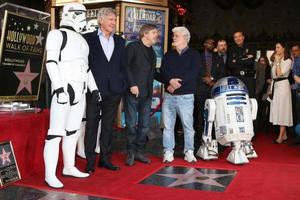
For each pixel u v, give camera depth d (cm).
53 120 371
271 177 410
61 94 359
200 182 389
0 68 381
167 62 491
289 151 573
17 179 381
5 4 389
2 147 366
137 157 486
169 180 396
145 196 338
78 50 380
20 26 399
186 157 495
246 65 602
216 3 1077
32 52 424
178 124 717
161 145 623
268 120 798
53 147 368
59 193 346
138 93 453
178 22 913
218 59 620
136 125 489
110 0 706
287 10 1035
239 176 415
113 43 434
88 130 421
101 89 420
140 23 723
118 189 360
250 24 1066
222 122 482
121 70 453
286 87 646
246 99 489
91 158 425
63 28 386
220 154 551
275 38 1037
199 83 618
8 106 415
